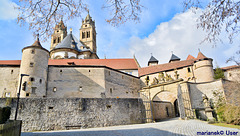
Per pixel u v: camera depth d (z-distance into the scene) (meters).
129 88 44.59
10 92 33.00
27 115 21.30
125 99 26.77
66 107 22.39
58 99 22.52
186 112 25.91
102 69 38.19
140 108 28.67
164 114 37.91
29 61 32.56
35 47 33.88
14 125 10.59
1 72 34.44
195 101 27.12
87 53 58.31
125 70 49.94
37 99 22.02
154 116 30.69
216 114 24.91
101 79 37.28
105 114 23.81
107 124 23.47
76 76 36.41
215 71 39.47
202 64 39.62
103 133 14.39
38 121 21.28
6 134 8.93
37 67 32.81
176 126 16.55
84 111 22.78
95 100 23.78
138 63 55.88
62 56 53.66
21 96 30.08
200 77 39.47
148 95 32.53
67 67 36.75
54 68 36.19
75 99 22.91
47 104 22.08
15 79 34.03
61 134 15.09
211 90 27.12
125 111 26.09
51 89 34.44
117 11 8.56
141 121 27.94
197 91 27.73
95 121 22.89
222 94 25.94
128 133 13.54
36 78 32.09
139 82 49.03
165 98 43.50
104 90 36.50
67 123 21.80
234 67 37.62
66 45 56.94
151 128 16.39
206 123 19.83
